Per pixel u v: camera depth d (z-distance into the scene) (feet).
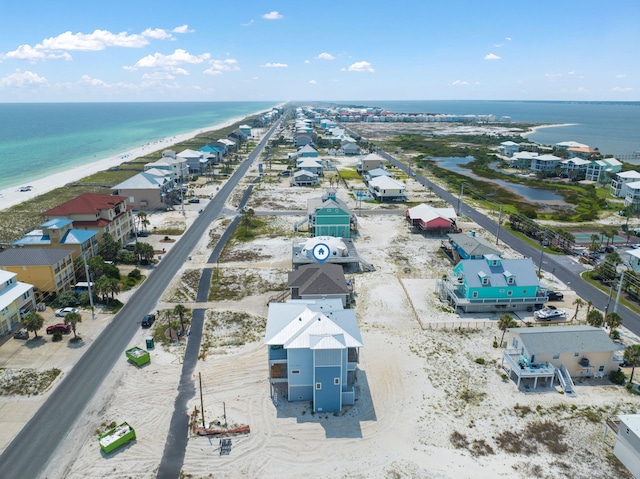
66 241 231.30
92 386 151.02
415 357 171.53
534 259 271.90
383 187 411.54
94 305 207.00
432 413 141.18
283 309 158.40
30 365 161.38
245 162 629.51
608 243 297.12
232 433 131.23
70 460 120.78
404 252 283.18
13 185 489.26
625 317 202.59
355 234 317.83
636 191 387.96
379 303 215.10
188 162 531.09
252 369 161.99
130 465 119.44
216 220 349.82
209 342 178.60
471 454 124.77
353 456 123.75
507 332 181.68
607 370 160.35
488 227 337.52
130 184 375.45
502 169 586.45
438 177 525.75
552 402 146.82
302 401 146.82
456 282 214.90
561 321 197.88
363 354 173.06
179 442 127.95
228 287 229.66
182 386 152.05
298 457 123.13
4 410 139.13
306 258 247.29
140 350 168.25
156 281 236.22
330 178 515.91
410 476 116.88
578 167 527.81
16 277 203.92
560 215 368.27
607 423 130.52
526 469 119.65
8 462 119.65
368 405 144.87
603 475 117.91
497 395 150.00
